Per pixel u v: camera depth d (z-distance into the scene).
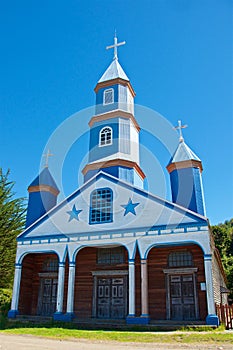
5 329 15.50
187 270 18.09
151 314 17.97
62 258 18.97
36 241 19.88
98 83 26.59
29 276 21.17
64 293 19.98
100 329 15.48
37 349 9.73
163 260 18.81
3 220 25.30
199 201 21.50
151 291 18.42
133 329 15.02
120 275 19.50
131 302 16.67
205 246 16.38
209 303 15.38
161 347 10.72
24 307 20.23
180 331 14.27
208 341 11.96
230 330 14.95
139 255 19.06
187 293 17.98
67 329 15.13
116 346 10.84
